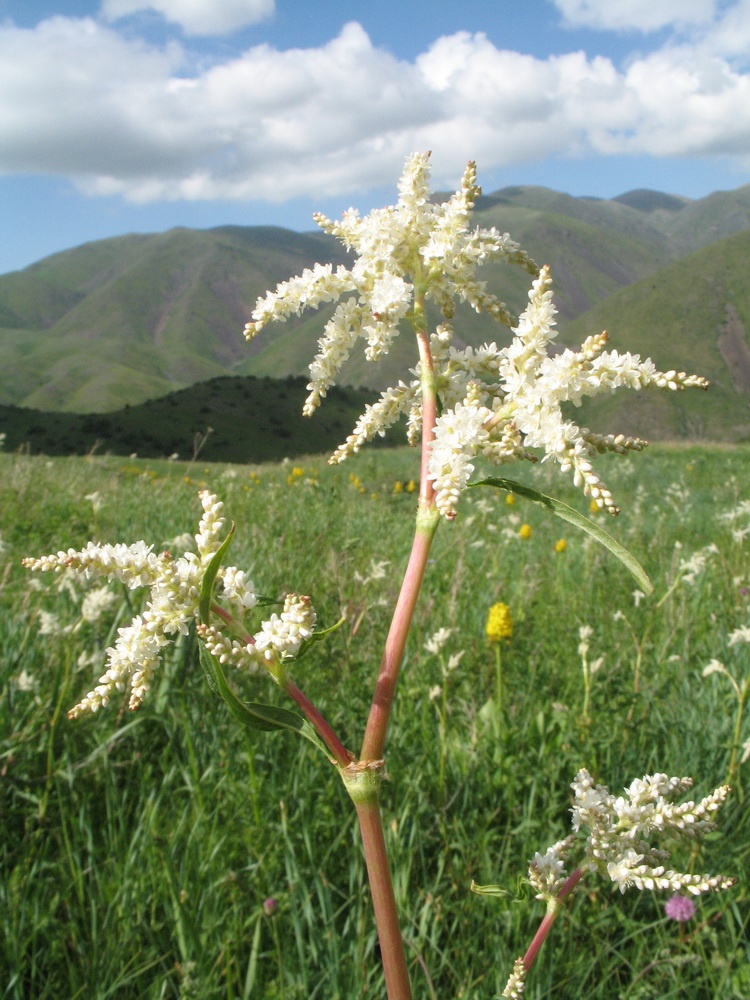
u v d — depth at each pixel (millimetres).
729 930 2658
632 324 172000
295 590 5184
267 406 67188
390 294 1541
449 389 1588
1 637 3936
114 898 2557
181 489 10344
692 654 4734
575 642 4945
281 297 1635
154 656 1255
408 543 7676
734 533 7137
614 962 2557
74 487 9211
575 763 3408
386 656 1318
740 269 178000
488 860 2814
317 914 2654
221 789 3189
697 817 1455
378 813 1253
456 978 2482
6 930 2418
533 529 8953
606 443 1416
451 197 1657
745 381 152625
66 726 3520
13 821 3010
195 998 2262
